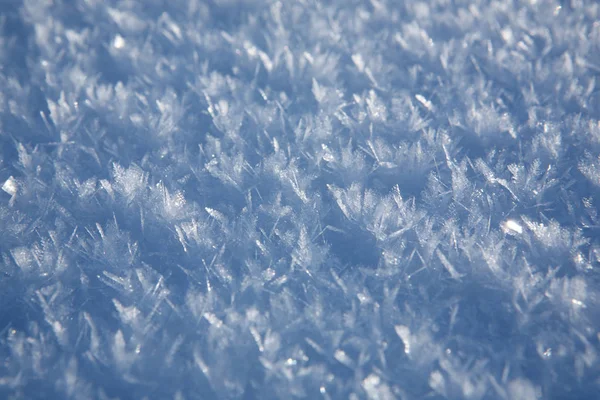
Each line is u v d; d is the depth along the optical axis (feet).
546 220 1.48
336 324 1.44
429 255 1.46
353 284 1.45
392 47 1.59
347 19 1.61
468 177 1.50
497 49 1.58
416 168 1.50
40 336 1.44
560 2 1.62
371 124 1.52
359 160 1.50
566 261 1.46
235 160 1.50
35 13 1.61
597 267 1.45
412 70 1.56
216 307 1.44
